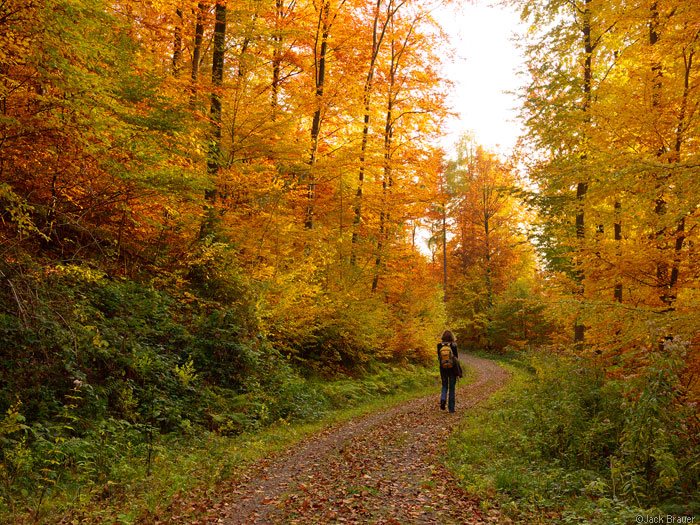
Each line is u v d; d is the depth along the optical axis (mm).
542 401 7449
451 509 4449
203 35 12633
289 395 9883
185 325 9305
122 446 6082
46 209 7418
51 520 4047
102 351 6879
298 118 12977
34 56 5543
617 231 11414
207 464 6004
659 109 8555
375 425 8875
